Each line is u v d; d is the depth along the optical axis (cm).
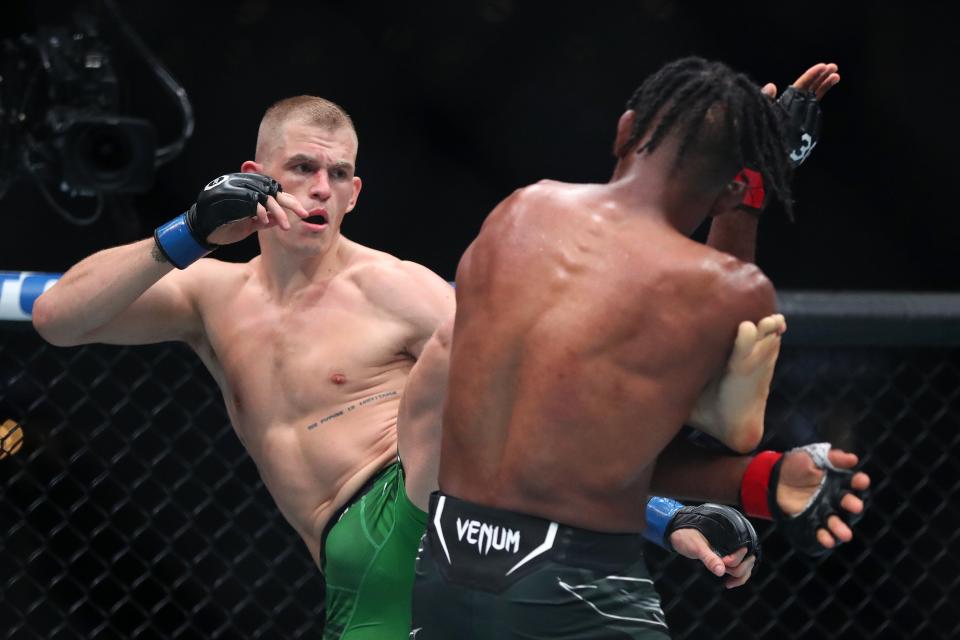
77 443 1959
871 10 3144
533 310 695
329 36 3425
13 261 2767
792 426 1977
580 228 706
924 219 3164
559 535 670
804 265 3209
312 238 984
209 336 1025
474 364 710
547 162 3478
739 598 1919
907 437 2088
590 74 3472
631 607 679
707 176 698
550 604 662
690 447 729
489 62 3491
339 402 988
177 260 905
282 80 3425
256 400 1002
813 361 2006
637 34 3428
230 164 3344
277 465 996
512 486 681
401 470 884
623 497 684
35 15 2770
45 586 1820
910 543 1417
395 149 3475
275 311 1011
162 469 2041
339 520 969
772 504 680
